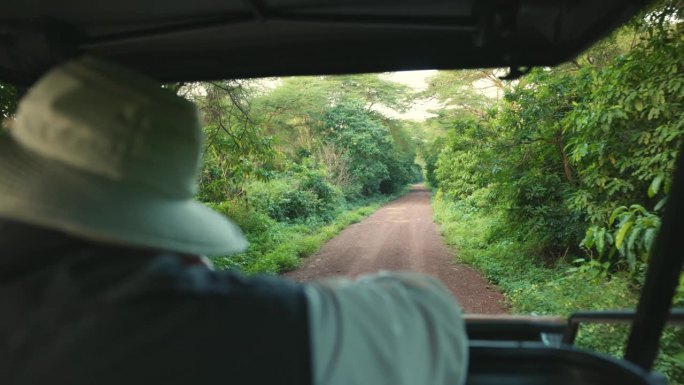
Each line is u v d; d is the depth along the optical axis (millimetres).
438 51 1652
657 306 1074
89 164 647
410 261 10602
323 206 19406
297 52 1740
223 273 689
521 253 9016
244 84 9031
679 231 1034
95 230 631
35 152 684
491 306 6824
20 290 624
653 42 5137
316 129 27391
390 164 37031
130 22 1606
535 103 8453
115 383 574
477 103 18750
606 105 5777
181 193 736
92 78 671
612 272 6152
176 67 1856
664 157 5047
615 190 6043
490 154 9633
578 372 1028
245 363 579
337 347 609
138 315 591
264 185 15797
